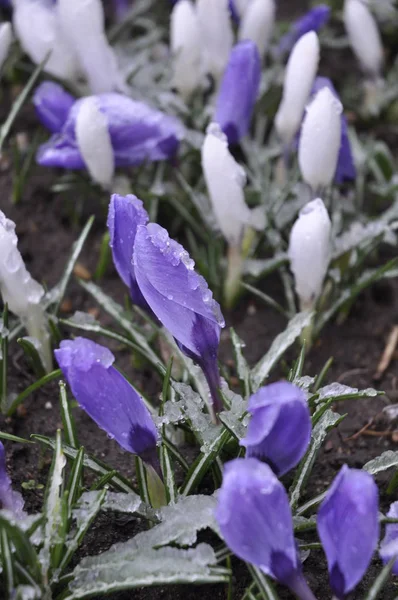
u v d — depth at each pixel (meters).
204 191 0.92
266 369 0.81
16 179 0.92
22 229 0.92
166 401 0.78
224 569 0.73
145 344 0.82
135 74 0.97
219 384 0.77
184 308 0.74
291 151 0.90
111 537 0.78
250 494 0.69
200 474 0.76
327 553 0.71
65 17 0.88
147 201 0.90
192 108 0.94
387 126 1.00
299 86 0.86
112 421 0.73
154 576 0.73
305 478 0.77
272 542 0.70
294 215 0.88
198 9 0.91
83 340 0.72
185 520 0.74
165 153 0.87
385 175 0.94
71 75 0.93
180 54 0.92
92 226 0.92
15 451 0.81
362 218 0.91
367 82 0.99
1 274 0.79
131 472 0.80
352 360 0.86
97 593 0.73
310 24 0.97
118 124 0.85
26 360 0.85
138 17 1.04
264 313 0.88
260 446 0.72
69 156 0.86
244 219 0.84
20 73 1.00
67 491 0.73
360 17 0.96
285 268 0.87
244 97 0.86
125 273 0.77
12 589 0.73
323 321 0.86
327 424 0.77
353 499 0.69
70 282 0.89
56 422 0.82
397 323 0.88
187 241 0.91
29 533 0.73
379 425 0.83
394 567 0.73
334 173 0.85
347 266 0.87
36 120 0.98
